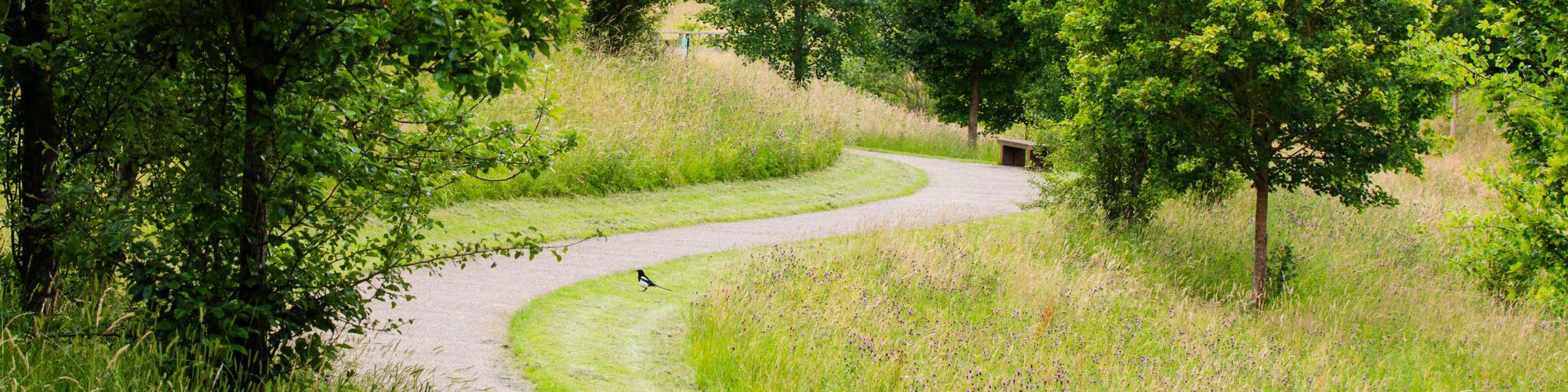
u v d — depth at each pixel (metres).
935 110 40.69
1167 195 15.46
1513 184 9.70
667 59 23.53
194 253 5.38
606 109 17.64
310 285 5.55
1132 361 10.03
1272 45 12.45
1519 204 9.55
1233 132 13.37
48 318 5.60
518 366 7.61
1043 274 12.70
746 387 7.70
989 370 8.98
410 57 4.82
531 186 14.25
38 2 5.66
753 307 9.62
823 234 14.75
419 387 6.54
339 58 4.90
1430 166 30.12
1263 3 12.23
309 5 4.88
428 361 7.40
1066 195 16.59
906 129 31.33
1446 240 18.03
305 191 5.13
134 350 5.08
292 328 5.54
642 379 7.74
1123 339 10.88
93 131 5.86
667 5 24.67
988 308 11.27
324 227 5.54
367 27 4.84
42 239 5.68
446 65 4.68
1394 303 14.49
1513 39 9.37
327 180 5.65
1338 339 12.44
